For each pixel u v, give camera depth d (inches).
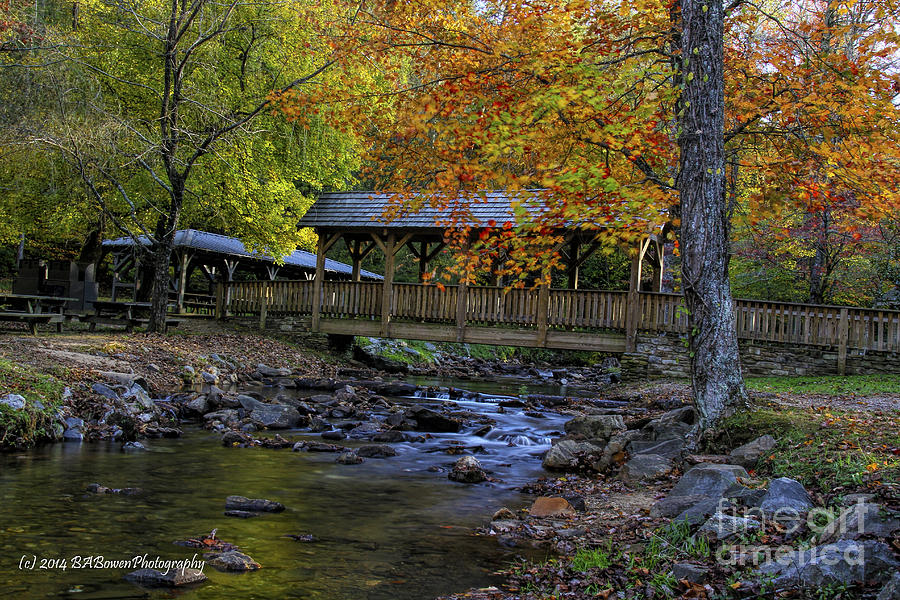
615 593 190.7
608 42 408.2
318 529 255.0
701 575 189.5
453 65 409.1
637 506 289.6
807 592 171.0
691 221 362.0
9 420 366.3
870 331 682.2
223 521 256.8
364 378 815.7
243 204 898.1
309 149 967.6
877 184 371.6
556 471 384.8
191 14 738.2
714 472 271.3
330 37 584.4
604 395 683.4
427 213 832.9
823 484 245.8
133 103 894.4
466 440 475.8
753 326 713.6
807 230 796.0
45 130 679.7
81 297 984.3
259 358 781.9
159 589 189.3
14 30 731.4
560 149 398.0
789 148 421.4
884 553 173.9
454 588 201.6
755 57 424.5
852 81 368.2
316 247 1022.4
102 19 880.3
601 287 1349.7
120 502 273.4
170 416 471.5
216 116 811.4
